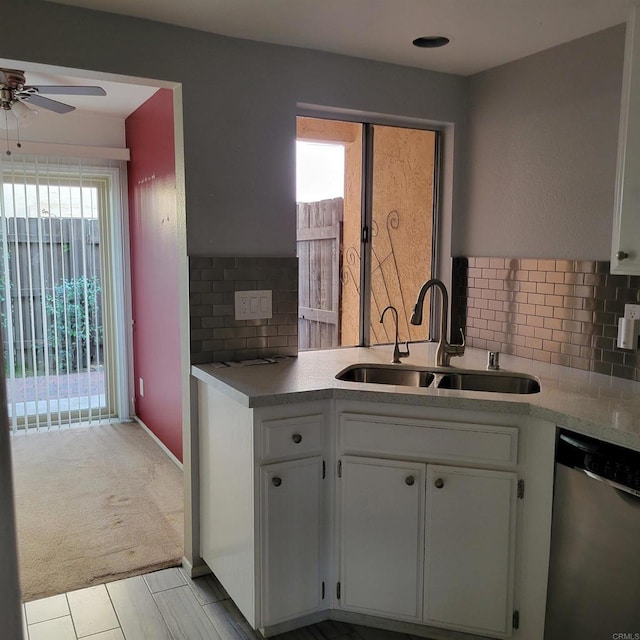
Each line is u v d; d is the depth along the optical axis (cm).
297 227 276
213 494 241
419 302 256
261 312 259
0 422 68
